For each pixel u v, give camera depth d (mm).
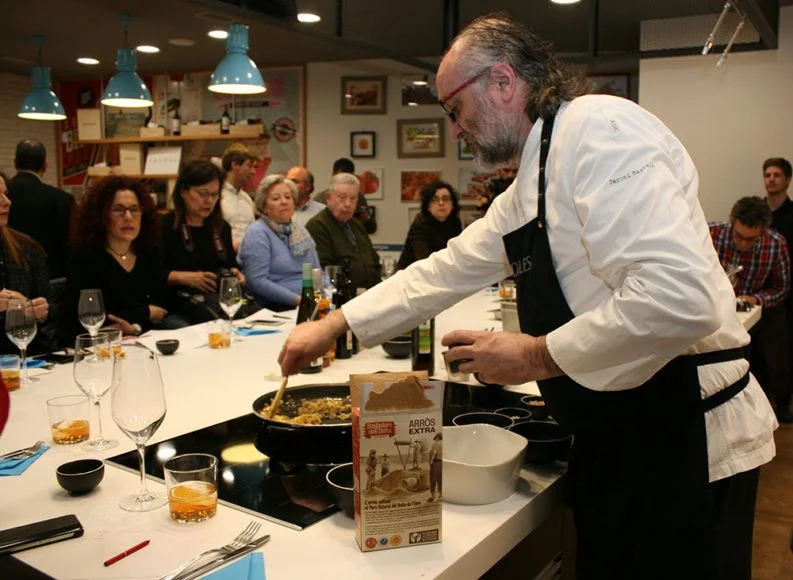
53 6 4828
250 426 1481
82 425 1403
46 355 2189
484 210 5004
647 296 961
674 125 5207
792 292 4562
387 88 6715
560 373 1098
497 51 1215
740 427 1214
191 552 957
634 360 1031
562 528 1581
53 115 5539
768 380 4289
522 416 1457
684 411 1154
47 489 1167
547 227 1176
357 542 995
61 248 4684
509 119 1241
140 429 1101
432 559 953
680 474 1145
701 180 5180
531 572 1437
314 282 2311
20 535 975
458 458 1257
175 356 2186
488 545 1028
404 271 1546
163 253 3666
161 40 5871
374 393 961
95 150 7770
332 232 4215
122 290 3055
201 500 1047
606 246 1013
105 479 1208
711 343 1198
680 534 1148
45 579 885
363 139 6816
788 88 4883
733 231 4254
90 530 1020
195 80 7242
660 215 983
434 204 4727
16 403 1662
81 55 6523
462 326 2705
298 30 3068
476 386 1758
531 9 4496
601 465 1192
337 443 1309
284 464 1275
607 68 6043
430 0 3520
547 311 1204
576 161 1095
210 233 3807
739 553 1269
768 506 3217
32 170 4609
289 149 7012
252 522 1049
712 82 5070
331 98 6852
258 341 2443
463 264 1461
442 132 6637
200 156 7289
